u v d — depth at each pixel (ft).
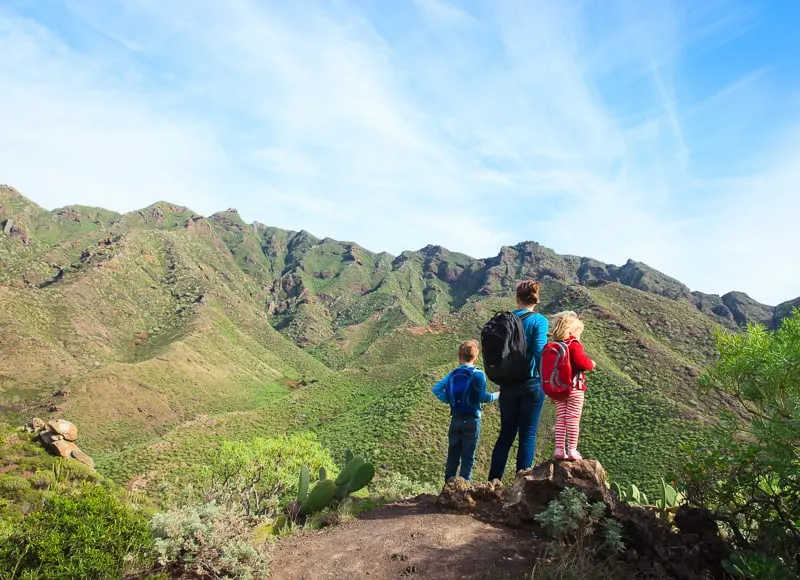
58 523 13.47
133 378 299.99
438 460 144.46
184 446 168.45
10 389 290.97
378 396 228.63
